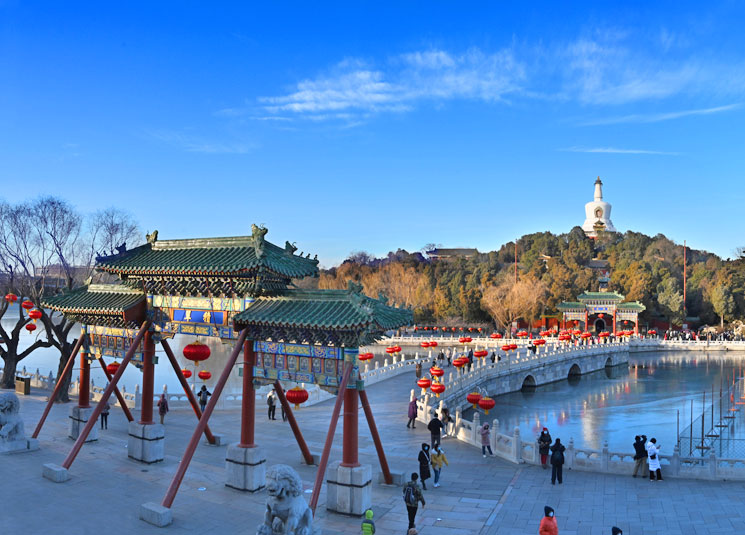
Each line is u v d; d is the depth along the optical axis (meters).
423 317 130.50
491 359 70.56
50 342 44.53
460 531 19.22
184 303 24.33
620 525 20.11
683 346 108.38
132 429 25.75
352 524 19.17
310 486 22.33
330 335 20.12
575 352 80.88
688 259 151.62
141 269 23.94
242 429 22.23
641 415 56.00
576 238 170.50
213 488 22.05
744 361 96.88
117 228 47.72
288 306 21.03
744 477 25.19
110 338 27.72
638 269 132.62
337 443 30.27
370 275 140.75
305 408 40.72
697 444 41.56
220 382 20.97
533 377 71.94
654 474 25.59
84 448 27.55
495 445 30.19
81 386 29.28
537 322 127.44
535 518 20.64
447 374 60.97
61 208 45.56
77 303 27.27
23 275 45.56
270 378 21.89
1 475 22.83
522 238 171.62
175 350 89.69
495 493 23.50
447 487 24.20
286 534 15.09
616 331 118.81
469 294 126.38
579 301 119.00
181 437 31.16
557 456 24.91
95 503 20.19
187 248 24.58
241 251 22.56
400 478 23.47
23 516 18.84
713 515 20.88
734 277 130.38
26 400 41.00
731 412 53.09
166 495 19.12
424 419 37.91
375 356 90.44
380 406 42.97
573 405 61.25
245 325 21.95
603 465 26.91
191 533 17.91
